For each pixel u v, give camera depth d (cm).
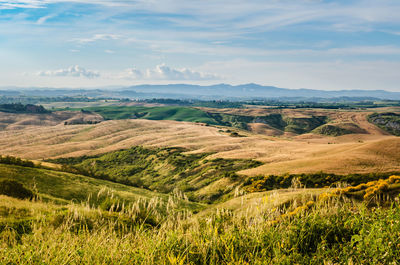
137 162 11662
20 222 823
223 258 363
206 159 9938
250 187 5556
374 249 334
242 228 430
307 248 390
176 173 9512
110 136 16625
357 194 1193
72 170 6031
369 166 5847
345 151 7675
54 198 3209
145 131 17838
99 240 415
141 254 360
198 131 17638
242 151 10475
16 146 14512
